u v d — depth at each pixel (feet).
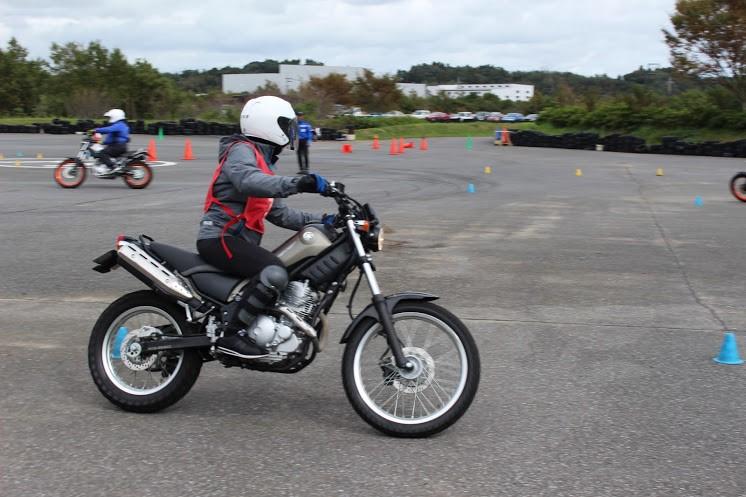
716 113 143.23
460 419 15.28
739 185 56.34
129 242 15.56
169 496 12.00
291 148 15.57
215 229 15.15
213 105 196.24
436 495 12.04
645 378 17.81
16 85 190.29
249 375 17.90
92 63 192.54
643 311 24.14
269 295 14.61
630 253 34.12
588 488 12.32
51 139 123.24
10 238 36.40
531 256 33.14
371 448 13.83
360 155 108.37
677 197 58.65
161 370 15.47
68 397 16.40
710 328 22.25
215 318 15.07
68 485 12.35
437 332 17.61
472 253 33.71
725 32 137.69
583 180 73.61
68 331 21.54
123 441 14.10
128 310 15.55
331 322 22.57
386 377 14.66
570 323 22.62
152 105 192.54
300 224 15.87
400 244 35.83
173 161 87.92
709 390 17.03
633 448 13.89
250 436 14.37
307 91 209.15
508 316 23.35
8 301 24.93
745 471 12.98
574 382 17.51
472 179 73.36
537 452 13.69
